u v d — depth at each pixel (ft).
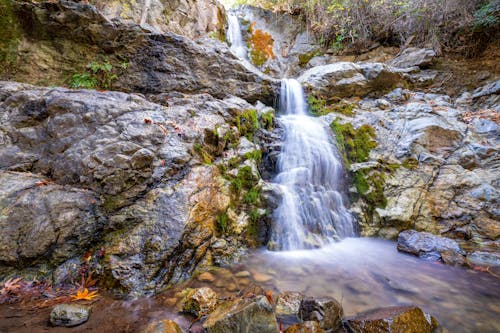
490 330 7.25
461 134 19.45
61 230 9.20
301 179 15.88
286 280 9.92
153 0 25.41
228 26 35.47
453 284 9.75
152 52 19.94
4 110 11.94
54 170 10.88
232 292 8.86
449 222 15.19
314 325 6.38
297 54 36.70
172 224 10.05
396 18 32.22
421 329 6.69
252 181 14.01
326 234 14.48
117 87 18.94
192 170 11.91
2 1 15.65
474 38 28.73
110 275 8.71
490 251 12.84
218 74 21.85
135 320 7.14
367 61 33.45
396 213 15.47
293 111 23.70
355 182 17.13
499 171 16.79
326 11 35.53
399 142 19.02
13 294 7.92
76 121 11.84
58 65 17.51
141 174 10.91
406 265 11.43
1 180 9.78
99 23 18.26
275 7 39.52
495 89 24.54
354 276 10.36
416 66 29.32
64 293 8.20
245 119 16.55
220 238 11.72
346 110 22.77
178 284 9.33
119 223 9.96
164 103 16.52
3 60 16.01
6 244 8.48
